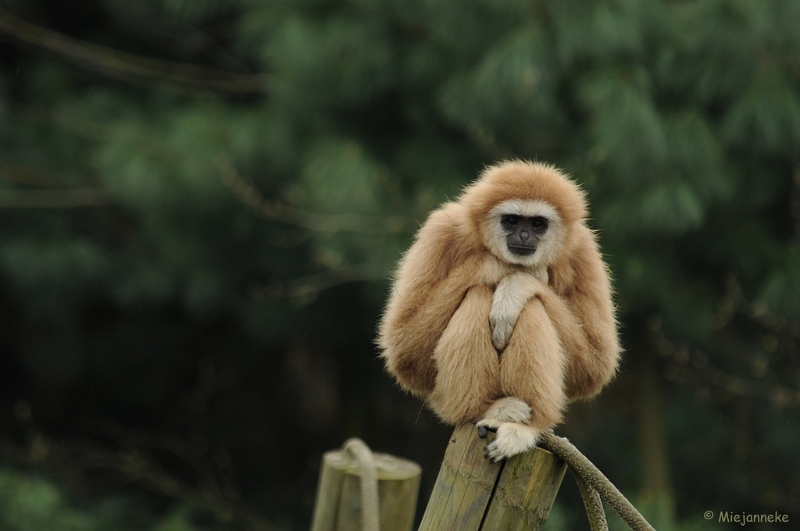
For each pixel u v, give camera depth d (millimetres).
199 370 20500
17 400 21375
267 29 14883
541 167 7473
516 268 6934
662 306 13977
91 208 17547
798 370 15820
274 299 16312
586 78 13008
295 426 22203
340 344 17703
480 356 6484
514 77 12234
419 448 20953
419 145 14469
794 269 13492
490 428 5695
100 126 16062
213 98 16859
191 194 15047
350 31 13906
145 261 16688
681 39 13031
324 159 13836
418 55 13984
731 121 12766
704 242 14242
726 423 17172
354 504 6887
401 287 7047
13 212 16609
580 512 15141
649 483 15328
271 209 15133
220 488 20188
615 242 13195
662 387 17000
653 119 12219
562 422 6516
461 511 5570
